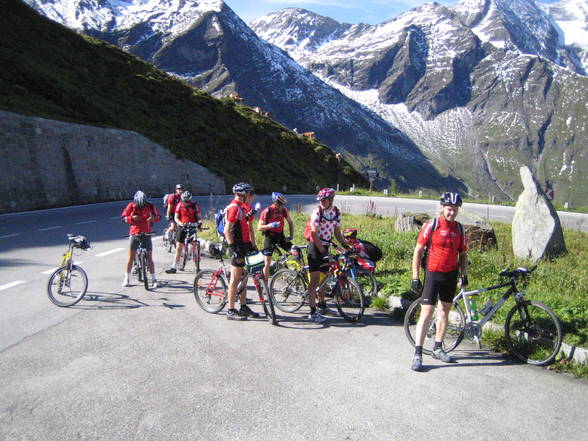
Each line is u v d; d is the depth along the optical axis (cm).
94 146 2995
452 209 509
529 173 1124
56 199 2614
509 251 1181
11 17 4053
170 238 1240
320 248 654
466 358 542
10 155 2309
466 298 553
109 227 1720
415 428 392
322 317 670
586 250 1281
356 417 408
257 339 594
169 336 598
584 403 439
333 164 6788
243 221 664
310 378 482
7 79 3059
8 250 1207
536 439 380
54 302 725
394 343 587
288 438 375
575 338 529
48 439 370
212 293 709
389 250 1052
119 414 407
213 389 454
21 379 470
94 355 532
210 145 4772
